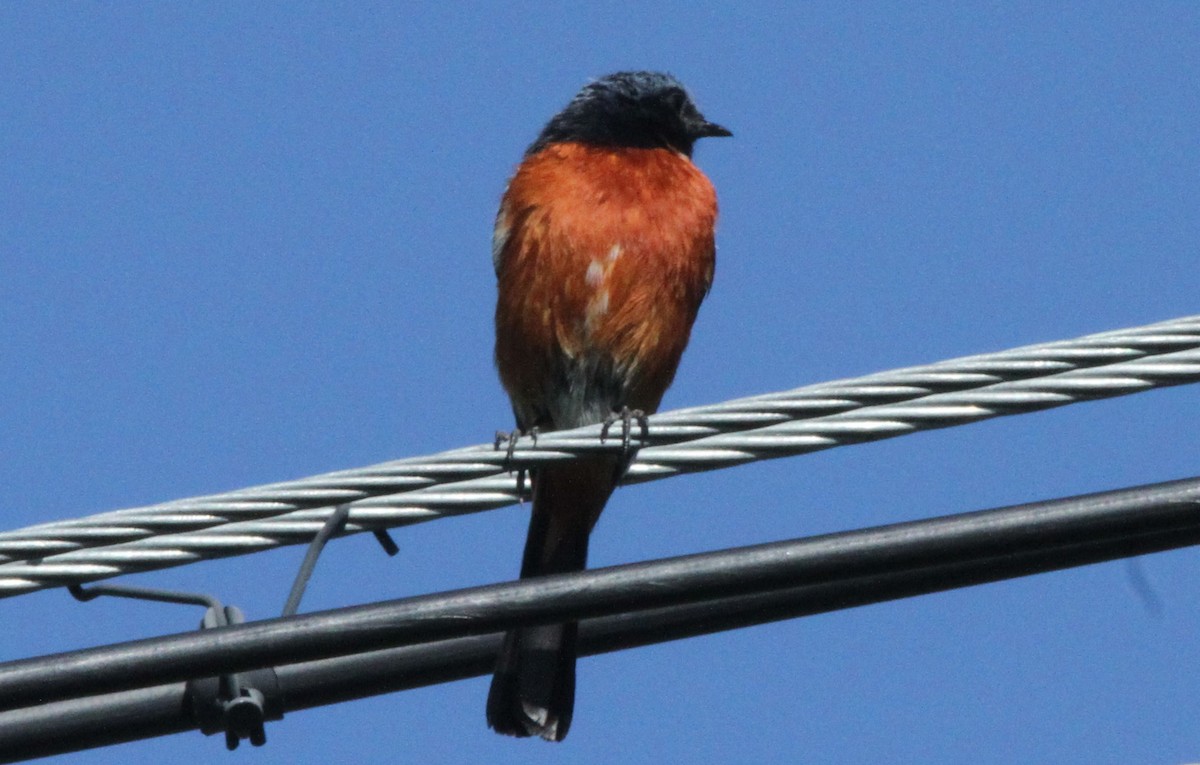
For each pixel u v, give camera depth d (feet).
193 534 34.06
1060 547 31.89
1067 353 32.68
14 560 33.71
